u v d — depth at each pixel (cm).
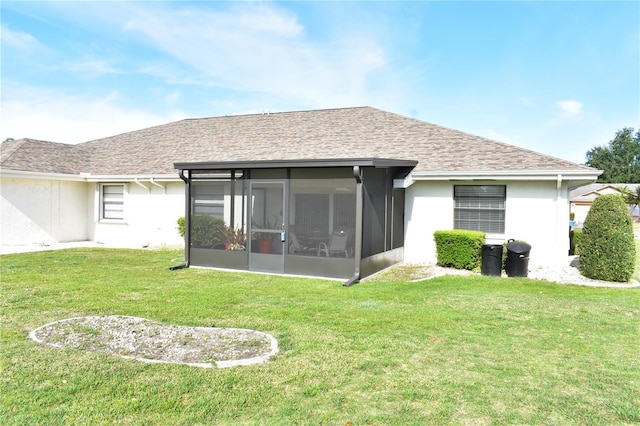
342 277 1045
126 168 1798
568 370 478
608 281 1023
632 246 1023
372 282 1008
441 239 1222
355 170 998
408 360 501
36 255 1406
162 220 1716
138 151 1950
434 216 1338
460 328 632
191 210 1230
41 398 396
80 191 1845
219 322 655
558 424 365
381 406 391
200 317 683
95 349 528
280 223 1120
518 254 1077
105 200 1847
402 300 812
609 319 691
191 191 1232
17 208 1620
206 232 1214
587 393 422
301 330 613
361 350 532
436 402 400
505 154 1309
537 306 771
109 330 599
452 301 804
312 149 1551
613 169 8175
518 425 363
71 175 1750
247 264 1159
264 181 1138
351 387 429
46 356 496
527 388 431
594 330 631
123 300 794
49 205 1722
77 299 794
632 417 377
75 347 532
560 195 1198
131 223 1775
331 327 630
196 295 845
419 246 1355
